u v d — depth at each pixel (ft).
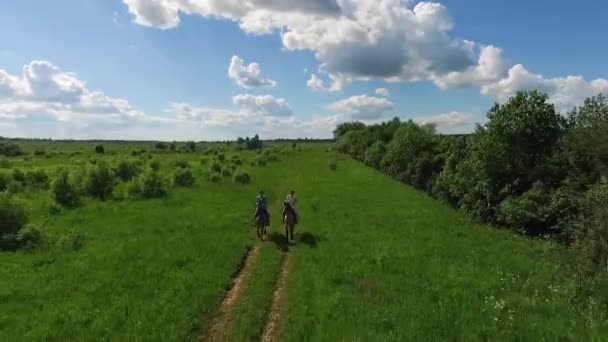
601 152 78.84
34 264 61.21
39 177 134.00
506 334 38.34
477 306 45.57
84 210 98.58
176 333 40.68
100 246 70.28
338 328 40.50
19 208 76.69
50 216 90.84
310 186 146.82
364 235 78.59
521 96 92.27
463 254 66.44
